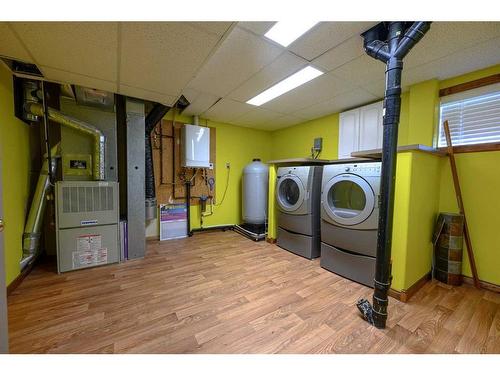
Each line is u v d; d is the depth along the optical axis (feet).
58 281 6.72
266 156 15.24
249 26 4.91
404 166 5.73
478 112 6.70
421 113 7.52
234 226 13.64
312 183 8.76
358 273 6.78
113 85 7.11
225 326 4.75
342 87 8.14
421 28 4.27
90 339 4.31
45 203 7.70
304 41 5.46
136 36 4.68
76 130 7.88
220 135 13.33
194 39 4.82
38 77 6.52
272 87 8.23
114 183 8.11
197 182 12.64
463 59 6.08
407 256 5.79
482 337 4.45
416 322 4.92
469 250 6.68
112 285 6.51
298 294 6.11
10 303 5.53
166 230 11.48
